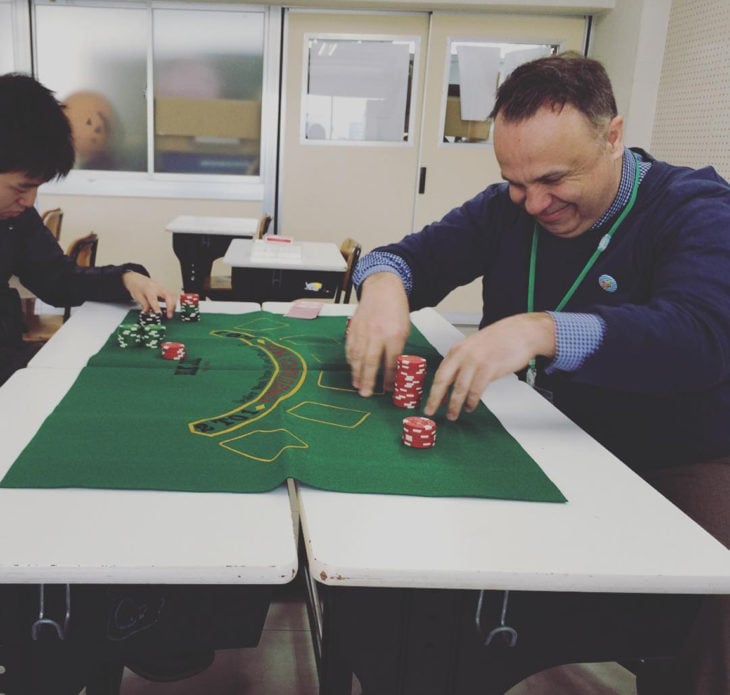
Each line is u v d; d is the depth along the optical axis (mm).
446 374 1186
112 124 5395
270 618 2014
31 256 2016
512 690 1782
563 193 1364
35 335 3213
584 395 1599
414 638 917
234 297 3385
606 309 1219
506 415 1375
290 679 1785
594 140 1315
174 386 1406
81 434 1149
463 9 5211
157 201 5543
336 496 1010
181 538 878
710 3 4098
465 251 1832
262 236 4551
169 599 895
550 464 1170
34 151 1501
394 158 5578
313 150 5527
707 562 903
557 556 896
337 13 5277
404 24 5328
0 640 886
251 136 5504
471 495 1034
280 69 5367
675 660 1255
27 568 803
